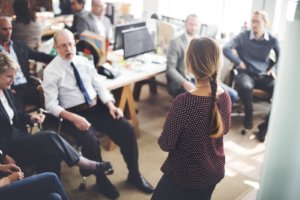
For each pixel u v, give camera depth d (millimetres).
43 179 2027
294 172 1757
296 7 1573
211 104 1639
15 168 2127
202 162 1719
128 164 2812
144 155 3311
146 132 3740
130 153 2785
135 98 4484
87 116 2828
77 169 3039
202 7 4688
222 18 4539
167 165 1816
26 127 2564
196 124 1643
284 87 1681
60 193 2092
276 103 1716
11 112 2439
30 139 2357
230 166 3199
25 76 3240
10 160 2244
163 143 1708
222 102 1710
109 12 4969
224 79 4078
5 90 2408
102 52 3381
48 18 5320
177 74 3549
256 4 4227
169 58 3598
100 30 4484
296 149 1726
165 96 4680
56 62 2730
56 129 2705
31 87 3205
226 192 2838
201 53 1617
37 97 3119
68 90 2760
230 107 1772
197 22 3574
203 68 1620
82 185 2779
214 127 1646
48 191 2033
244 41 3889
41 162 2363
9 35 3145
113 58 3662
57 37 2691
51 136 2391
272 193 1844
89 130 2666
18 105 2605
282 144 1754
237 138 3705
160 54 4113
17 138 2367
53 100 2689
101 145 3400
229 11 4465
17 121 2482
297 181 1757
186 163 1731
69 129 2662
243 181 2988
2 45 3121
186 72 1729
